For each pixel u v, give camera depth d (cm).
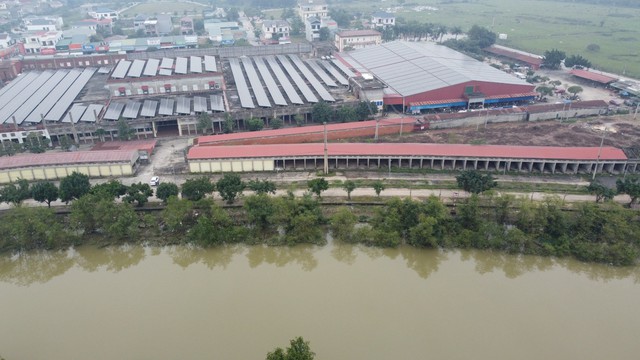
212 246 7962
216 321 6366
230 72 17288
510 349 5881
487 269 7500
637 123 12756
